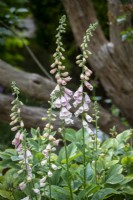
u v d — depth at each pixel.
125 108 4.79
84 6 4.46
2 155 2.30
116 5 4.43
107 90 4.79
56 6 6.15
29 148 2.16
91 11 4.51
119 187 2.18
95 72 4.79
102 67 4.64
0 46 6.41
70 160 2.26
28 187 2.13
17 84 4.34
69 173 2.16
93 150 2.39
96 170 2.30
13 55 6.50
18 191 2.23
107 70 4.64
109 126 4.46
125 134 2.63
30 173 2.06
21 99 4.79
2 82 4.36
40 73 6.52
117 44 4.59
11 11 4.70
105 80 4.73
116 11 4.44
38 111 4.32
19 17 4.97
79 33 4.55
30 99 4.86
